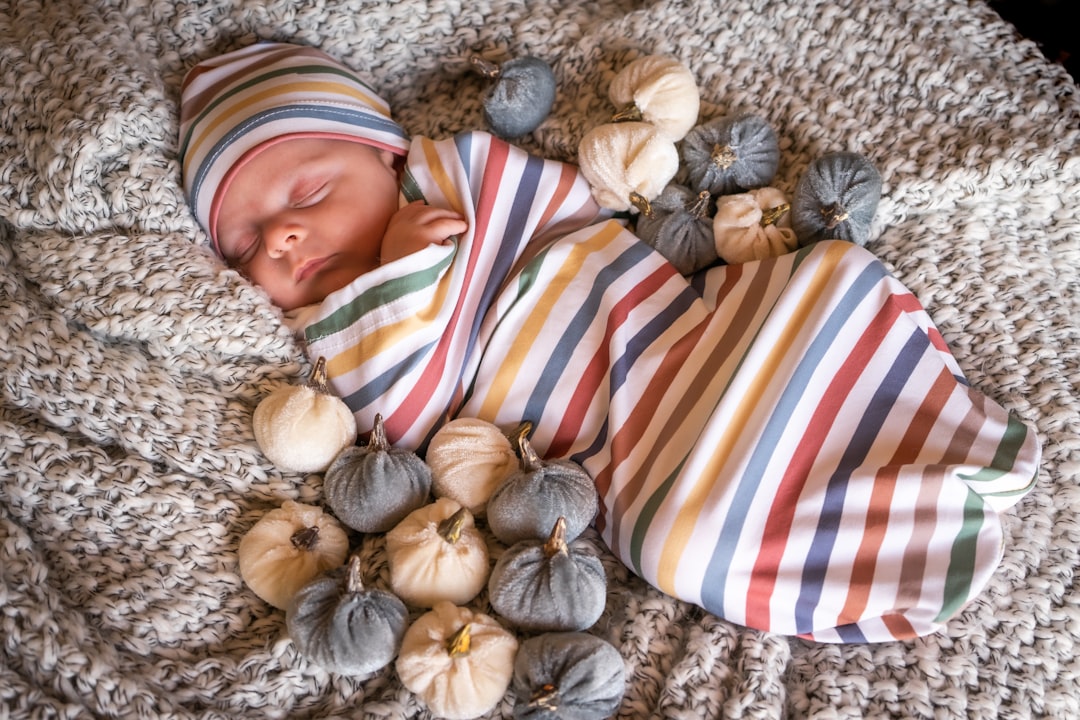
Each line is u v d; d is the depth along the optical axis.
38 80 1.29
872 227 1.35
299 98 1.34
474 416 1.26
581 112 1.48
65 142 1.22
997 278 1.29
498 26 1.51
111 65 1.29
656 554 1.09
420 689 1.00
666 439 1.17
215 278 1.22
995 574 1.13
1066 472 1.18
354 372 1.22
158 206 1.25
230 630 1.09
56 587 1.07
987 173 1.31
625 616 1.11
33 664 0.98
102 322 1.19
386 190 1.38
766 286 1.24
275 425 1.14
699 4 1.46
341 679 1.06
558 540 1.03
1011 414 1.17
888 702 1.04
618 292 1.27
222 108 1.35
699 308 1.27
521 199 1.35
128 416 1.14
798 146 1.41
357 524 1.14
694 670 1.04
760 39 1.45
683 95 1.36
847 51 1.42
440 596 1.08
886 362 1.17
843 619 1.09
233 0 1.46
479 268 1.30
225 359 1.22
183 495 1.12
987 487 1.11
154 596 1.07
